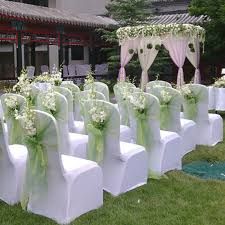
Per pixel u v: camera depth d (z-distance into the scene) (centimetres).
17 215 363
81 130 542
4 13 1423
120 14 1905
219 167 532
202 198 409
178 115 544
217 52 1603
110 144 407
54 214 354
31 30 1653
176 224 348
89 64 2105
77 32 1914
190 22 1883
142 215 366
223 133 725
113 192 415
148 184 448
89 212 368
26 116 343
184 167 529
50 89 475
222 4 1408
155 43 1213
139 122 475
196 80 1241
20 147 415
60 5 2461
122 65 1319
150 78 1770
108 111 399
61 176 344
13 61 2205
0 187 396
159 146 476
